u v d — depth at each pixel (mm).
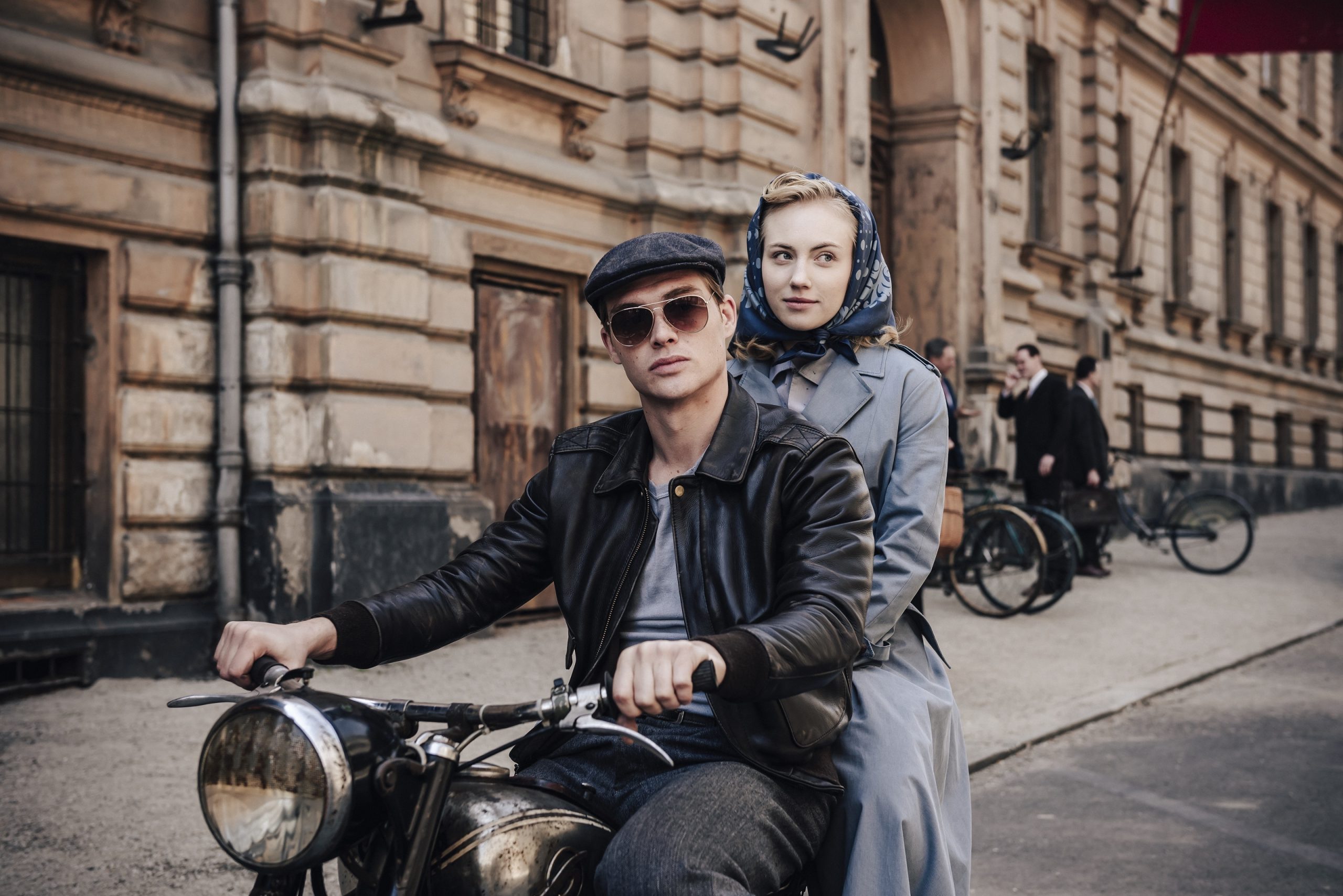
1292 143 23688
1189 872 3816
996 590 8461
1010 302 13930
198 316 6418
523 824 1544
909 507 2326
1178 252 19750
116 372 6125
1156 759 5145
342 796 1356
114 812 3910
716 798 1627
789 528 1792
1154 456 17844
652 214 8891
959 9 12773
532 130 8203
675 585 1823
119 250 6109
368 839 1503
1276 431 23406
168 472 6273
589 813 1682
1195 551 11492
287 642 1686
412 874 1431
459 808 1544
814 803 1784
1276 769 4988
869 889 1902
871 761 1969
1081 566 10734
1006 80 14062
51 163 5762
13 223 5699
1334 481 25516
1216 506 11367
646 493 1860
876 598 2225
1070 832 4207
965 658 7031
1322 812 4414
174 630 6191
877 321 2498
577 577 1870
